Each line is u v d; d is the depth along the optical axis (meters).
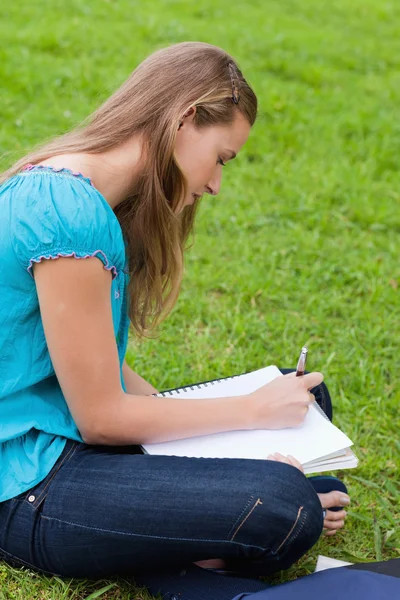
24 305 1.97
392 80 7.12
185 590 2.04
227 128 2.11
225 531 1.93
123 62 6.23
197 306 3.65
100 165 2.04
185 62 2.08
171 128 2.03
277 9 8.76
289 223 4.48
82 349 1.95
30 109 5.27
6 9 6.94
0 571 2.12
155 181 2.07
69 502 1.98
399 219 4.65
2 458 2.04
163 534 1.95
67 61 6.09
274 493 1.92
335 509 2.36
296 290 3.92
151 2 7.94
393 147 5.63
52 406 2.10
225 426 2.16
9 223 1.93
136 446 2.23
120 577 2.18
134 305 2.35
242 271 3.97
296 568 2.29
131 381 2.60
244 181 4.91
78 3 7.35
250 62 6.79
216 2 8.41
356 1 9.58
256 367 3.31
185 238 2.47
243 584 2.02
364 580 1.91
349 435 2.94
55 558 2.03
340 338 3.54
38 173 1.98
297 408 2.18
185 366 3.26
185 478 1.96
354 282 4.02
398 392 3.19
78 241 1.90
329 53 7.48
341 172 5.14
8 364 2.02
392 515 2.58
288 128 5.68
